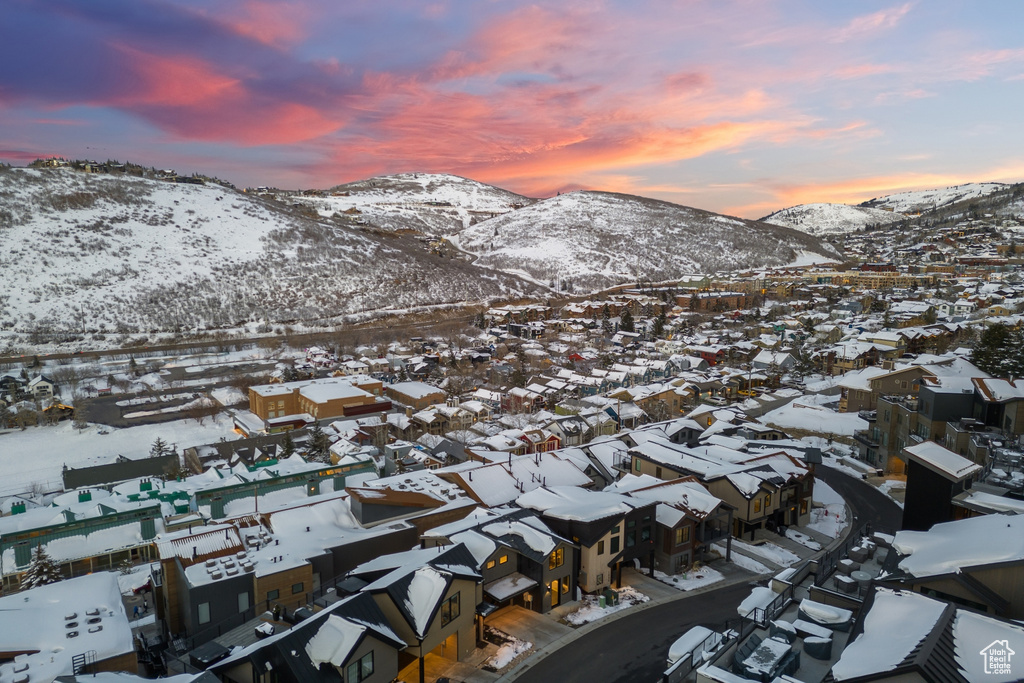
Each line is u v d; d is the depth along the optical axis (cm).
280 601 3553
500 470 5125
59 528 4366
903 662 1650
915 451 3497
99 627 2944
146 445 8738
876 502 5662
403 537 4194
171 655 3180
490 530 3734
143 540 4528
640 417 8625
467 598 3169
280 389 10156
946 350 10738
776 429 7812
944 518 3334
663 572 4238
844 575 2869
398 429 9062
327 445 7888
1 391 10412
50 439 8894
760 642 2241
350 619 2562
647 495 4478
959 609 1975
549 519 3984
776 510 4872
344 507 4509
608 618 3600
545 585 3625
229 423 9812
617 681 2997
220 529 3947
